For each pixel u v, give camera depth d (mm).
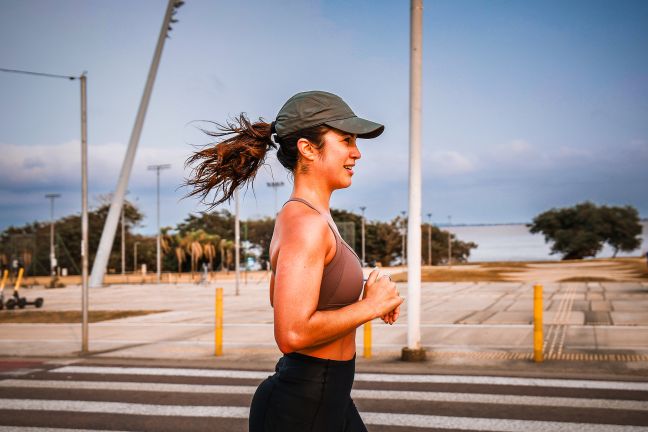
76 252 94250
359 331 13633
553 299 21625
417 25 9602
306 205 1865
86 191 11797
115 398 7695
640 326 13438
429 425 6219
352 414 2082
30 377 9148
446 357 10000
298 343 1709
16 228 95750
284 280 1733
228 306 23047
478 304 20234
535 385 7895
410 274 9891
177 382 8625
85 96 11789
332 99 1926
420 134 9711
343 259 1855
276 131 1980
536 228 103250
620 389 7605
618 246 100312
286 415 1873
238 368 9688
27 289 44688
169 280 54969
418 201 9852
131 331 14938
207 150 2131
